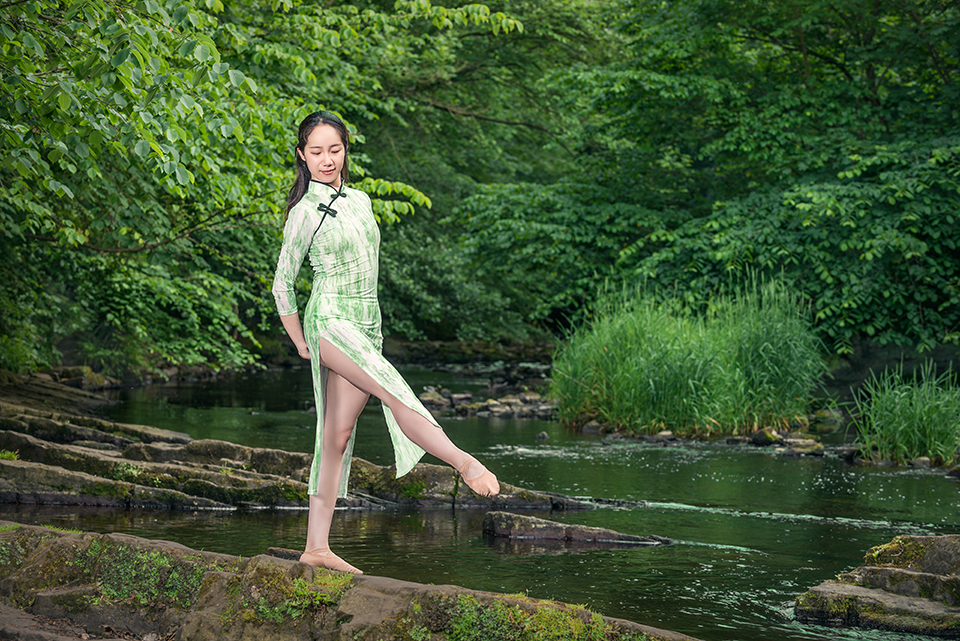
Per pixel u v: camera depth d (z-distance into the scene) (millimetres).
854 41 15844
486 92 22031
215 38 8195
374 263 3379
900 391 9461
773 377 11562
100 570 3295
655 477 7844
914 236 13719
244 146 8125
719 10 15500
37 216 7824
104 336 17141
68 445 7094
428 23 19297
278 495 6410
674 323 12383
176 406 13047
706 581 4461
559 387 12492
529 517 5496
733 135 14805
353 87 16078
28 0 4961
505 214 17297
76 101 4582
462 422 12203
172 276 12117
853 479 7871
